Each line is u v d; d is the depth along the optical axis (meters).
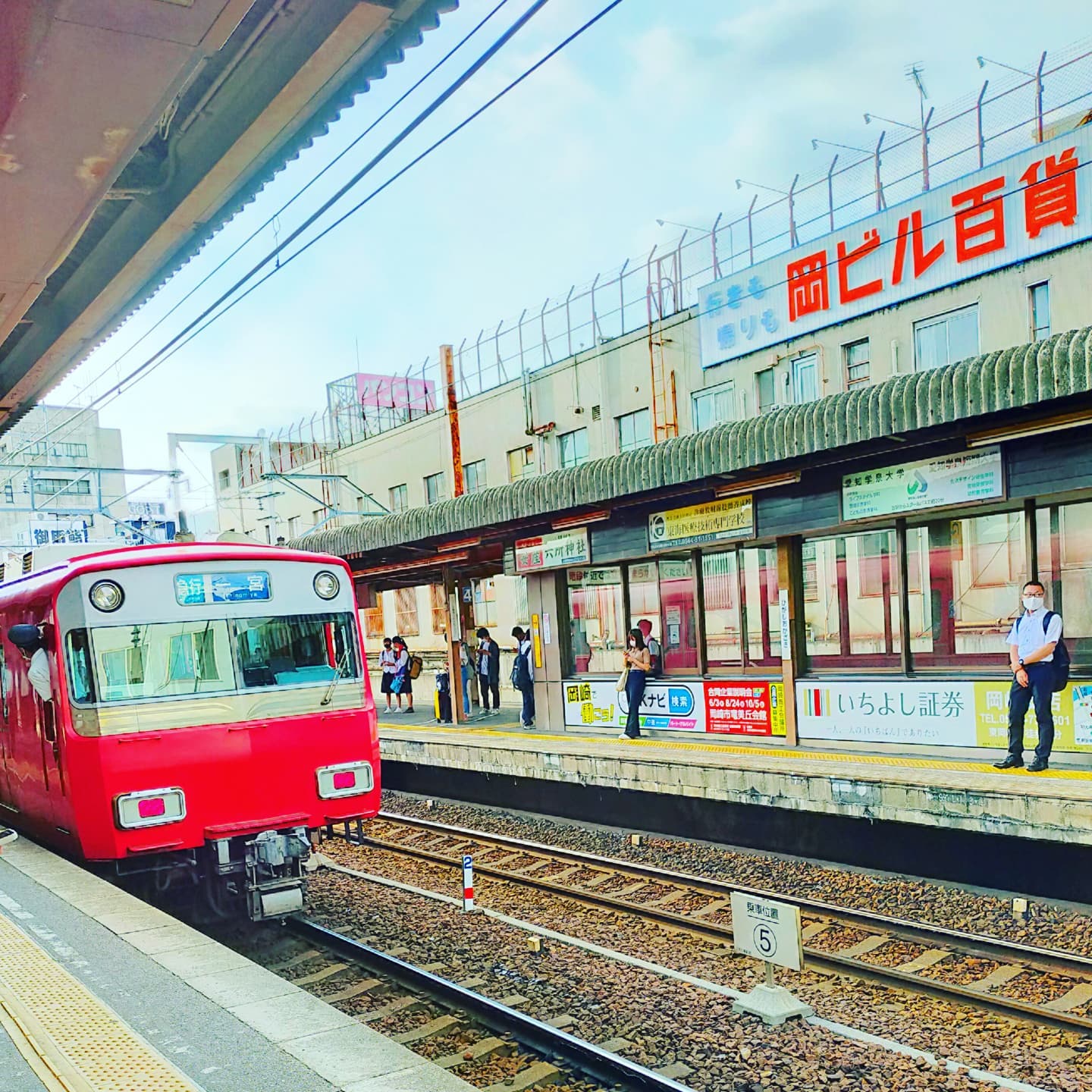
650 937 8.48
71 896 7.15
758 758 11.58
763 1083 5.58
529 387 24.45
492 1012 6.70
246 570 8.67
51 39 5.72
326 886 10.80
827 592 12.21
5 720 9.70
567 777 13.13
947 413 9.58
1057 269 15.33
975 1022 6.37
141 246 9.43
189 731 8.05
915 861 9.73
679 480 12.41
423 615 27.08
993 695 10.45
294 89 6.88
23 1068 4.21
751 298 19.73
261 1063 4.32
